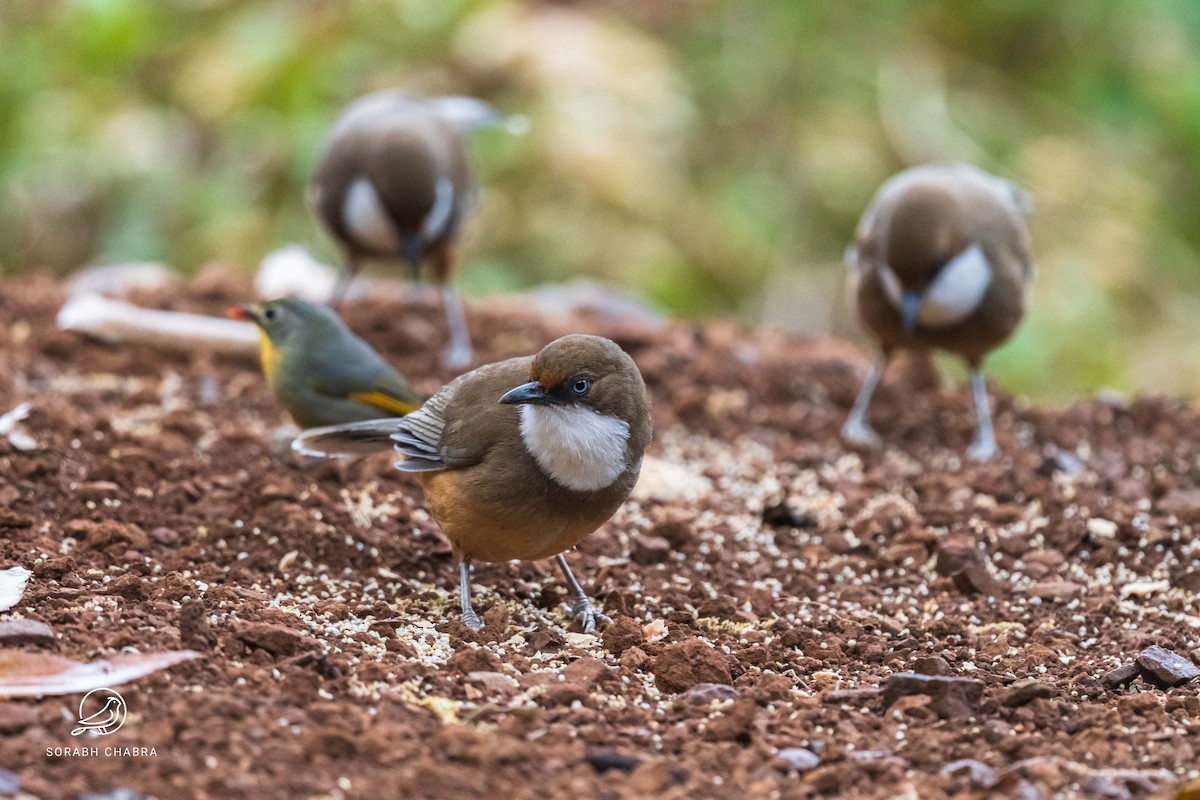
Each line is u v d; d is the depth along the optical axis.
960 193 12.90
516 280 19.38
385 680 7.46
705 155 21.50
